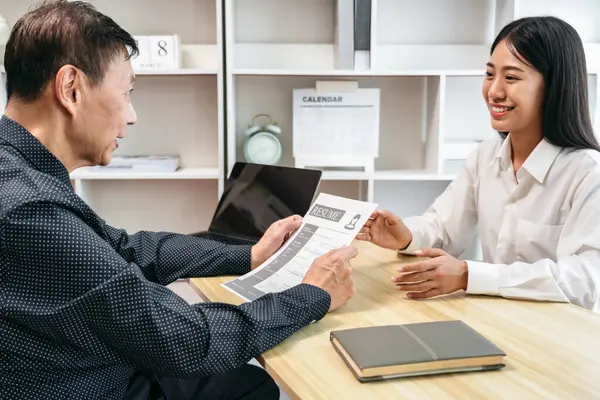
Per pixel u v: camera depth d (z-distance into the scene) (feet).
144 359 2.89
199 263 4.54
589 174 4.54
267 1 8.50
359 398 2.64
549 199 4.86
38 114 2.99
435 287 4.06
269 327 3.19
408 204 9.28
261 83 8.70
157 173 8.04
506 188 5.27
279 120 8.80
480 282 4.05
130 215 9.09
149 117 8.81
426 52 8.69
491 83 4.90
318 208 4.81
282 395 6.30
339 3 7.73
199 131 8.87
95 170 8.14
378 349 2.95
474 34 8.70
